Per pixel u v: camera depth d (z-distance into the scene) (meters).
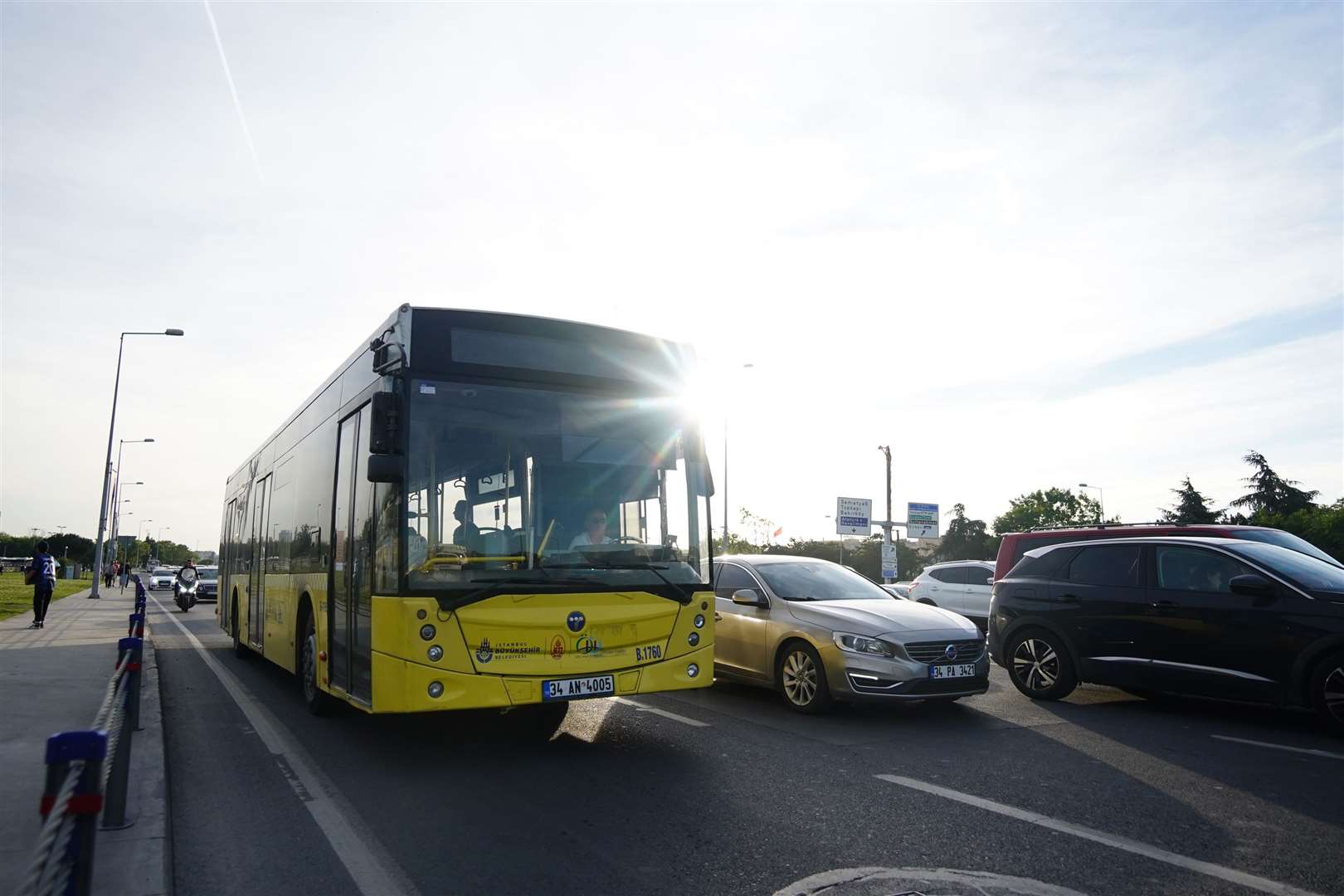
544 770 6.88
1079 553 10.21
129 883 4.34
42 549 19.97
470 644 6.41
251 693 11.20
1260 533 11.35
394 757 7.40
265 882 4.59
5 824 5.19
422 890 4.46
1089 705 9.90
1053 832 5.32
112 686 5.39
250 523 14.44
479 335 7.12
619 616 6.89
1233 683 8.59
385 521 6.82
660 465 7.55
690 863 4.80
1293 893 4.41
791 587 10.15
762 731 8.38
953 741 7.95
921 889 4.41
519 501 6.90
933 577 20.36
